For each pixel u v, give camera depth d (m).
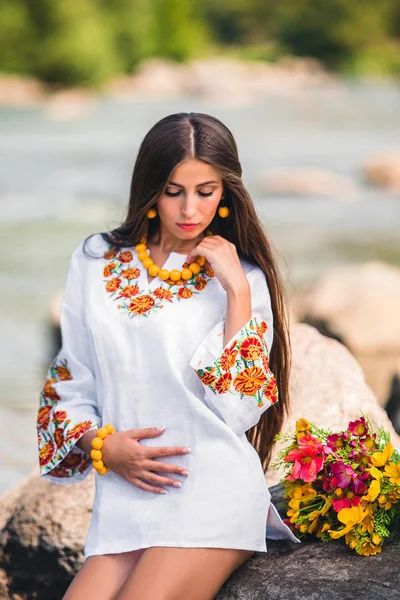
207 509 2.94
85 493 3.90
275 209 17.02
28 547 3.79
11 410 7.03
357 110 32.91
